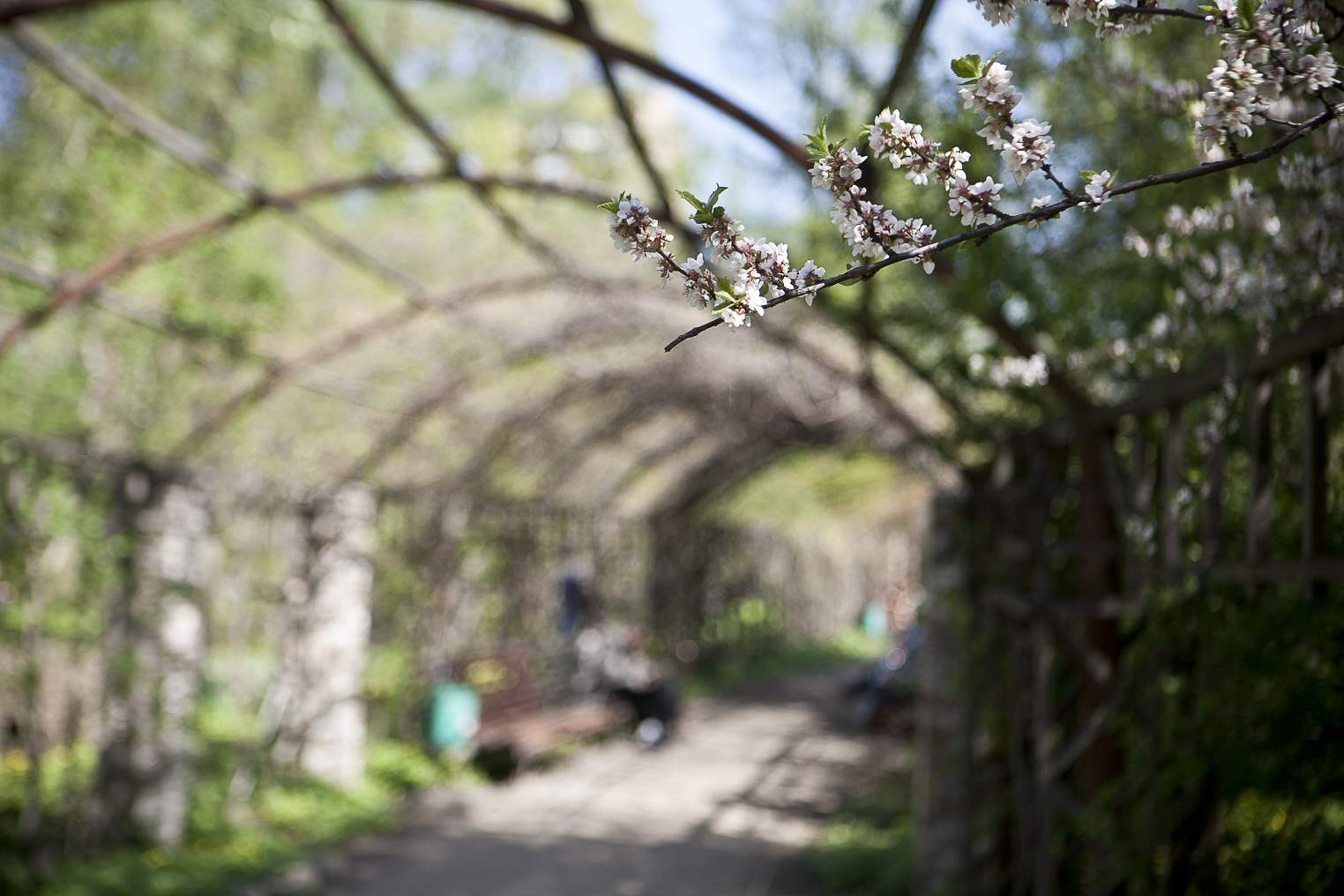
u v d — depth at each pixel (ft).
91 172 27.12
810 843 26.55
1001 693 17.49
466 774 32.35
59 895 18.93
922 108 12.96
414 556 33.99
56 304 21.34
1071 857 14.84
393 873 23.20
